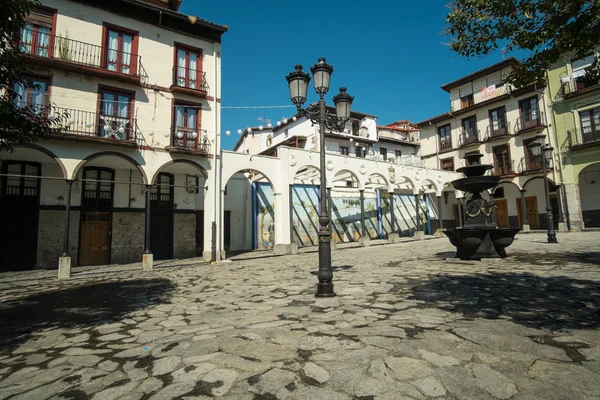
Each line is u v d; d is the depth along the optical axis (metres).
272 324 4.30
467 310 4.53
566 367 2.69
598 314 4.07
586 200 23.06
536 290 5.49
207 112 15.84
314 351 3.29
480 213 10.08
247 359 3.17
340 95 6.99
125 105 14.01
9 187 13.28
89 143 12.57
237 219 20.73
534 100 24.03
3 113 4.68
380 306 4.98
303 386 2.57
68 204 11.80
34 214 13.66
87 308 6.04
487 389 2.40
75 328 4.68
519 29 4.79
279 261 13.33
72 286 9.01
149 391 2.63
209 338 3.88
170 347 3.66
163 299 6.55
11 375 3.10
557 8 4.39
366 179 20.89
